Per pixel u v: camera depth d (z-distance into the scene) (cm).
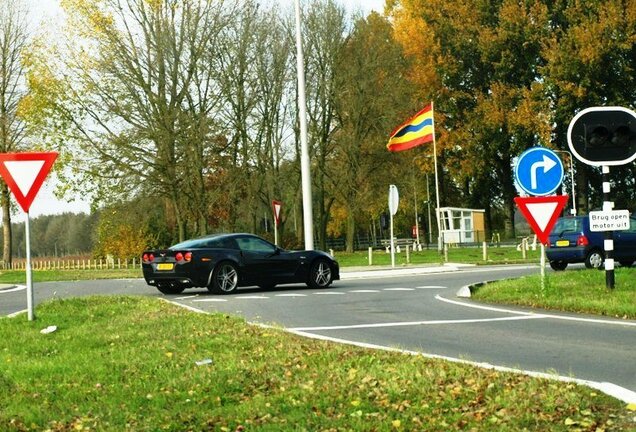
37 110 3838
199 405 659
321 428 570
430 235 6075
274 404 646
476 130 5225
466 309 1423
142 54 3834
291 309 1477
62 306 1440
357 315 1355
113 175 3772
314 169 4934
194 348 937
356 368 780
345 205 4919
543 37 5075
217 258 1877
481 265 3225
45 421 632
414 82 5022
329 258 2058
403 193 5131
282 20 4556
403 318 1294
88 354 917
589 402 611
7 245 4994
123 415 632
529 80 5306
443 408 613
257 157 4616
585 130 1347
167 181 3825
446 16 5462
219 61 4181
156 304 1468
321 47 4644
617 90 4919
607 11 4847
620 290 1450
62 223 8338
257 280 1933
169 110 3834
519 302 1500
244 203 4581
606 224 1439
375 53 4669
